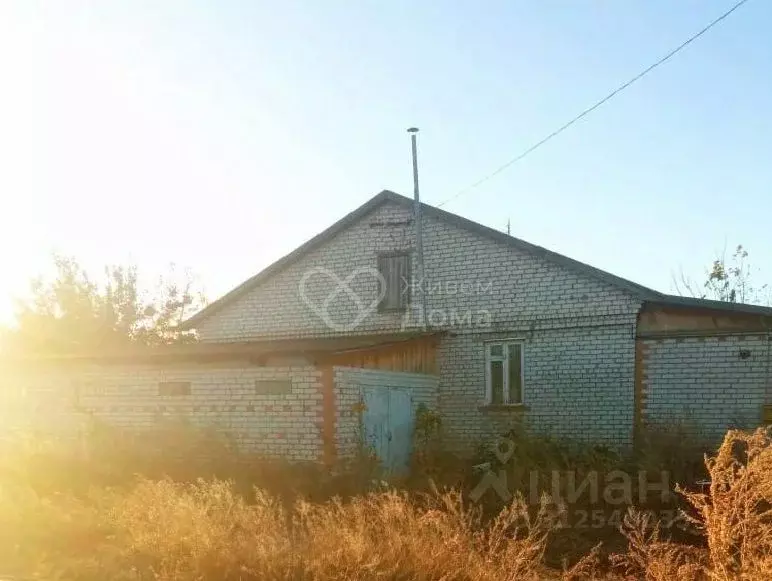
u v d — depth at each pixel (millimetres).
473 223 17609
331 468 12883
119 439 14820
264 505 8844
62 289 28547
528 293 16859
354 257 19375
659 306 15281
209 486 9797
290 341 16562
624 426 15367
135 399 14984
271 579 6883
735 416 14266
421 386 16734
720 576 5988
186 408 14469
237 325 20734
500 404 16859
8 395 16266
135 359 14711
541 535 9266
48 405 15836
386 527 7395
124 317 29344
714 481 6355
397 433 15367
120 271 29797
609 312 15781
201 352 14344
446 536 7184
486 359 17266
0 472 12844
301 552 7188
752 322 14336
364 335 18859
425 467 14164
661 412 14984
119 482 12539
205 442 14070
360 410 13891
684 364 14883
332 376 13211
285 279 20250
